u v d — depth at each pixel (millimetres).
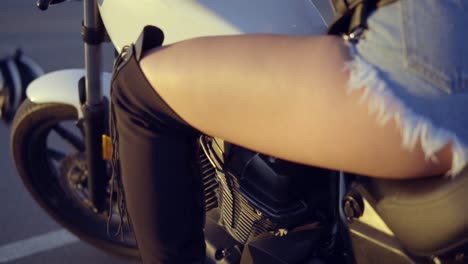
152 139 1469
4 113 3574
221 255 1967
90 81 2000
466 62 1185
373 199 1470
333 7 1317
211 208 1993
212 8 1626
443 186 1277
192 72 1342
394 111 1163
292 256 1731
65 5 5973
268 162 1672
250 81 1274
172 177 1514
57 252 2717
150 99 1421
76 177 2438
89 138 2096
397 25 1185
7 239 2797
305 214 1727
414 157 1214
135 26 1718
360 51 1206
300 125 1246
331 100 1206
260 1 1637
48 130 2328
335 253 1749
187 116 1384
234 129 1331
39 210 2986
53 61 4707
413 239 1359
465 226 1259
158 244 1615
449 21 1188
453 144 1182
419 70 1162
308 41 1263
